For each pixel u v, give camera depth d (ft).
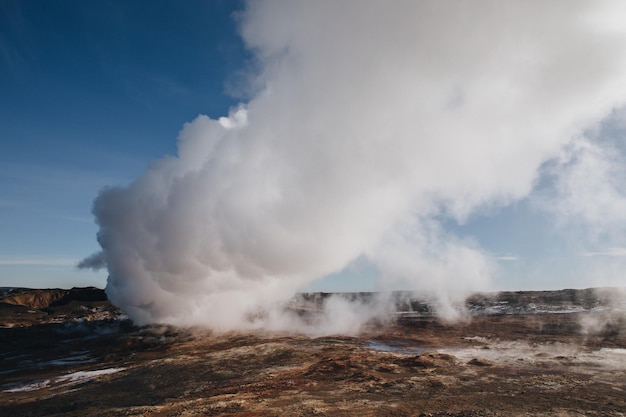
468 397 74.43
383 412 66.03
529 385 82.12
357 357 116.06
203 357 133.69
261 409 70.79
